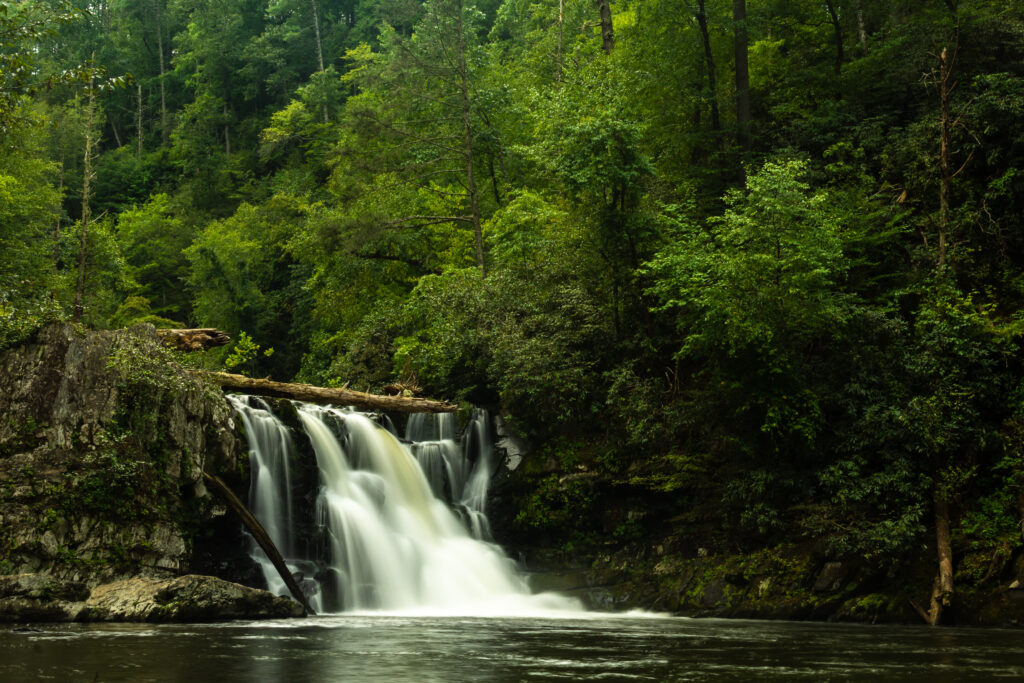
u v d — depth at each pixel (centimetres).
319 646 1095
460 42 3500
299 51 8612
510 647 1113
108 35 9619
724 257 2036
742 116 3070
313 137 7150
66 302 3759
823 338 2206
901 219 2530
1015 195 2305
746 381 2025
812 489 1945
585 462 2269
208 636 1212
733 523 2016
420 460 2328
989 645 1235
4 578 1481
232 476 1877
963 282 2252
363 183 3719
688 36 3238
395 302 3544
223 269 5281
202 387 1886
